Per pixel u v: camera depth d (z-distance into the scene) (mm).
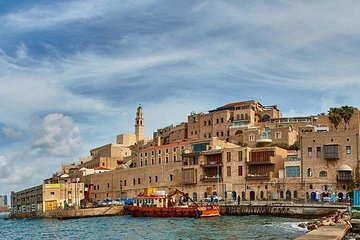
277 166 141000
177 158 176000
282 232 75375
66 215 146125
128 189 179000
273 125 182250
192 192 155125
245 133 174500
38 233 98312
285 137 164375
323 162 129125
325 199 123000
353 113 157000
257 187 139625
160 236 78125
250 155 144375
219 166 149500
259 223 93500
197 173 154750
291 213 109812
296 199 129375
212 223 98562
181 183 159500
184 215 123375
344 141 127250
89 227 105875
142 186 173500
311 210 106625
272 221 98062
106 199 180375
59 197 177500
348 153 126375
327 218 87062
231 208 120375
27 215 167000
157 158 185375
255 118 193125
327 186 127375
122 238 78500
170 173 164125
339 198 124250
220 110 199625
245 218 108938
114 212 146750
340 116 156625
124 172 181625
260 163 140375
